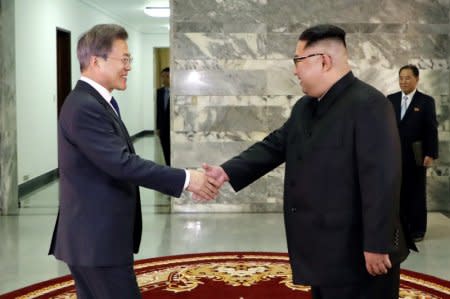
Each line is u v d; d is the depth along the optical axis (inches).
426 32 298.0
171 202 305.7
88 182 103.9
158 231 264.8
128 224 106.3
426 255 223.0
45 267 209.2
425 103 239.5
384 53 298.8
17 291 181.8
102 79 106.2
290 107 302.0
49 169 413.7
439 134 301.7
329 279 103.9
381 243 98.0
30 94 369.4
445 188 304.2
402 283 188.2
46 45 400.2
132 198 108.0
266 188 305.0
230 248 234.8
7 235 257.8
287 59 300.5
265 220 286.5
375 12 297.6
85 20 502.9
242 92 301.7
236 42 299.7
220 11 298.8
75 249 103.0
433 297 174.7
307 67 104.8
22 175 357.4
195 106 302.7
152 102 801.6
